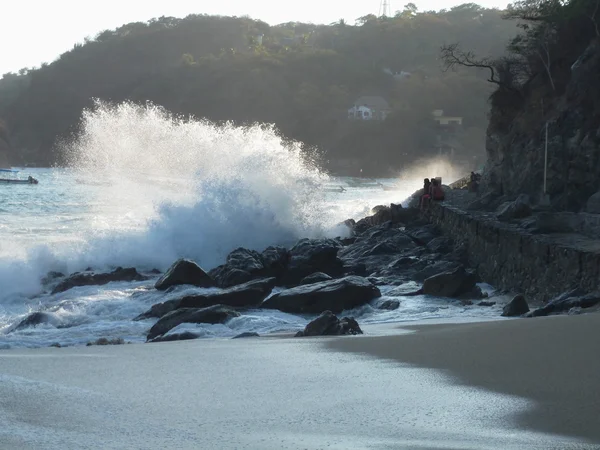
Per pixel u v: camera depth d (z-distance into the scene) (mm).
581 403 6273
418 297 19938
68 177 132750
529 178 35500
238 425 5828
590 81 33344
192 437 5473
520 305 16266
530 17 44531
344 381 7461
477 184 48188
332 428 5711
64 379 7711
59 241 30031
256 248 32781
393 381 7371
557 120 33750
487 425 5695
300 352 9461
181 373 8047
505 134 43312
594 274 16594
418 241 32719
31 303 21938
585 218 22484
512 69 46688
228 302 18438
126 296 20984
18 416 6047
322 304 18078
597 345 9141
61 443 5281
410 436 5449
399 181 161625
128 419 6023
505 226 24625
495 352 8805
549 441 5238
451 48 49688
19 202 61875
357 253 30234
